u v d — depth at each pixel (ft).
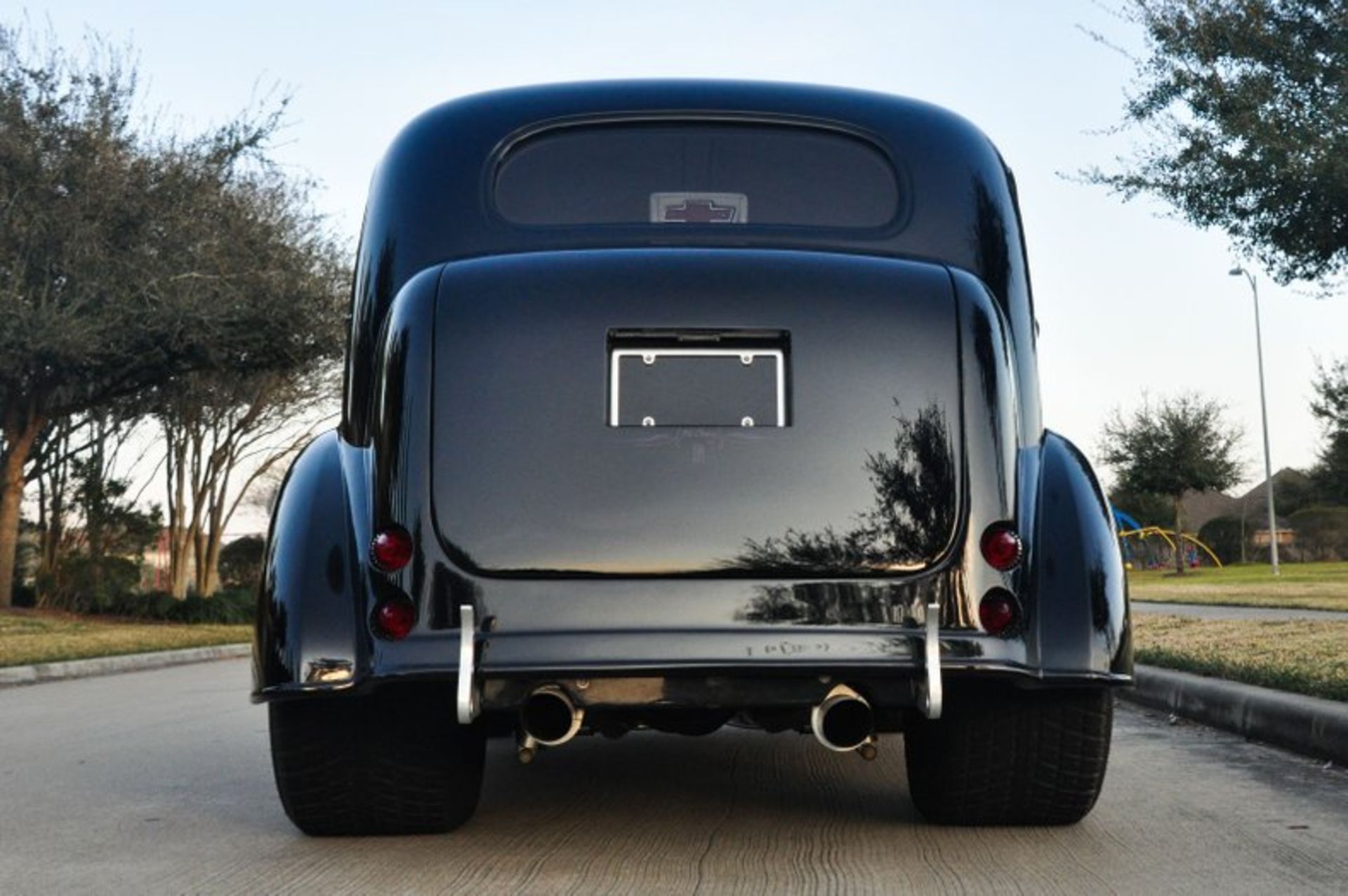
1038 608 13.91
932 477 13.98
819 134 16.14
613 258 14.49
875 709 14.26
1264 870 13.93
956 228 15.83
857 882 13.48
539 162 15.94
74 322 73.51
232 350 82.28
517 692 13.58
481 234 15.62
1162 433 178.19
